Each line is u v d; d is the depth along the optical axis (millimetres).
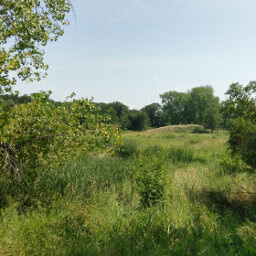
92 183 7875
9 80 5750
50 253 3996
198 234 4648
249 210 6023
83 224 4953
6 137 5590
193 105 84062
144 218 5164
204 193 7160
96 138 6578
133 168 9109
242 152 6230
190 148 16703
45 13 7508
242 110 6621
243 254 3859
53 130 6090
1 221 5266
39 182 7172
